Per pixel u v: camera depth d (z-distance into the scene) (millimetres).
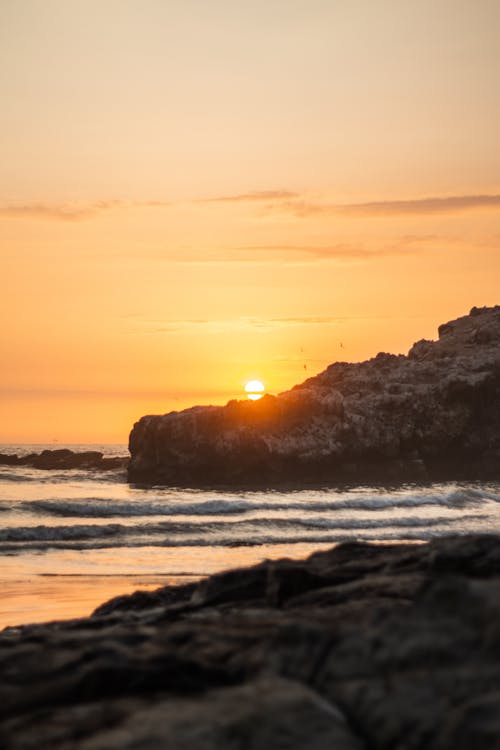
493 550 9211
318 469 94250
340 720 4828
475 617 5242
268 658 5715
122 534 47219
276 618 7609
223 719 4758
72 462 114062
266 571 10602
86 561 37594
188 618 9719
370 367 114250
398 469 97188
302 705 4891
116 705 5281
